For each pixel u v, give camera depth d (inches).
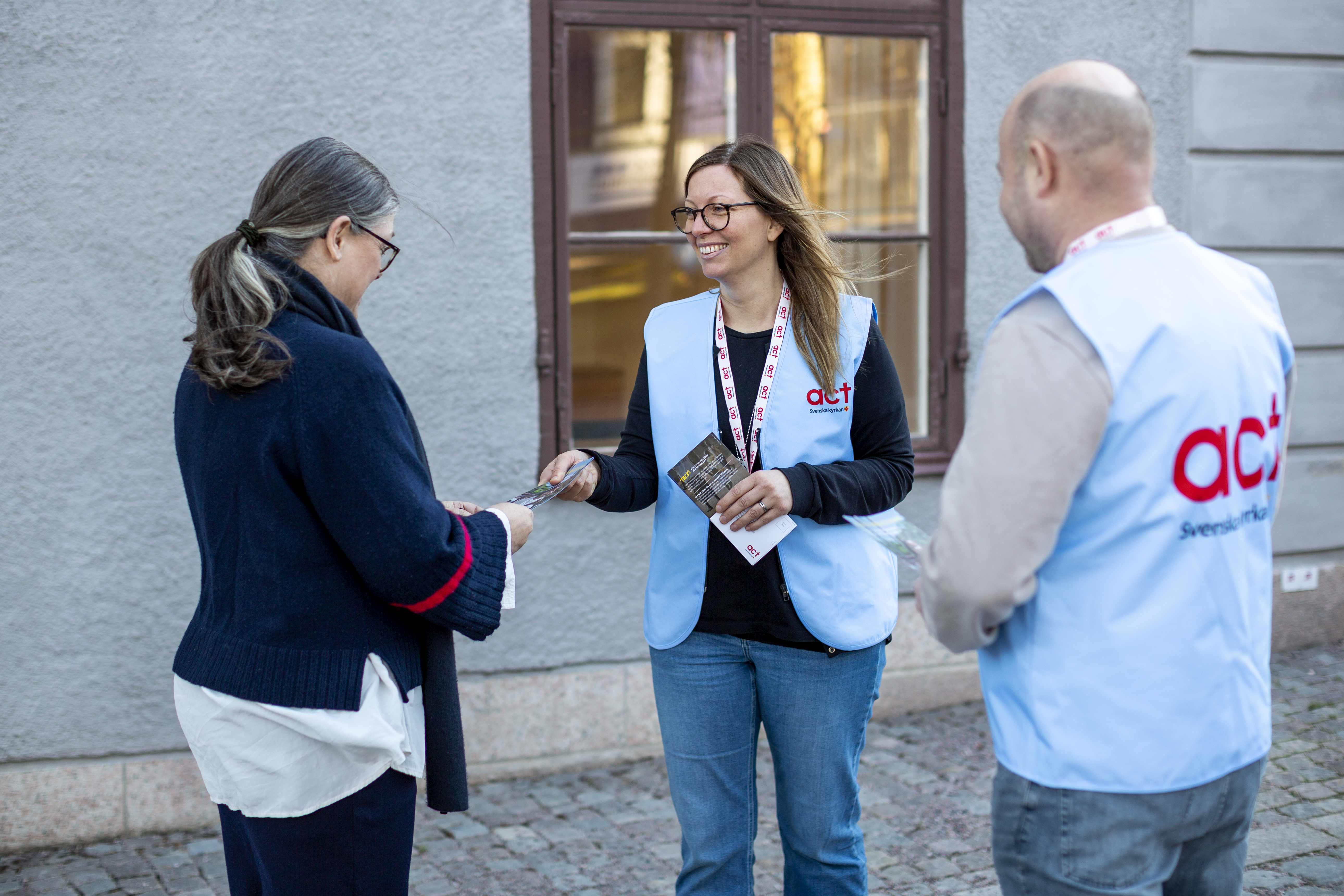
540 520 151.0
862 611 86.0
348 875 70.0
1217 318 56.7
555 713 152.9
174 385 136.4
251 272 67.6
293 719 66.4
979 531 55.2
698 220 85.4
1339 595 189.3
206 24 134.4
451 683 74.3
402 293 143.9
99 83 131.6
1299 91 178.1
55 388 132.8
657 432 89.4
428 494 68.7
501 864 126.4
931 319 167.3
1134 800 56.2
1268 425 59.0
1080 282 56.1
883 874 120.8
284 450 65.7
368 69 140.6
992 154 165.8
